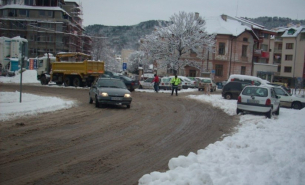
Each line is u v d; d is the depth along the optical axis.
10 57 42.97
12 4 64.62
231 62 55.62
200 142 8.46
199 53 52.75
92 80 29.67
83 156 6.59
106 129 9.70
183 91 33.81
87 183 5.05
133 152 7.11
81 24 80.06
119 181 5.21
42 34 62.47
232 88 24.58
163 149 7.51
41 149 6.98
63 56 32.09
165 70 57.53
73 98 19.39
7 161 6.01
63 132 8.94
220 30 54.81
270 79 60.44
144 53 53.84
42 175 5.32
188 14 50.25
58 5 66.06
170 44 49.72
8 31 61.75
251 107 14.34
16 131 8.75
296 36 70.62
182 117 13.27
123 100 15.01
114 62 76.06
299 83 41.03
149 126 10.63
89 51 69.25
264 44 64.38
